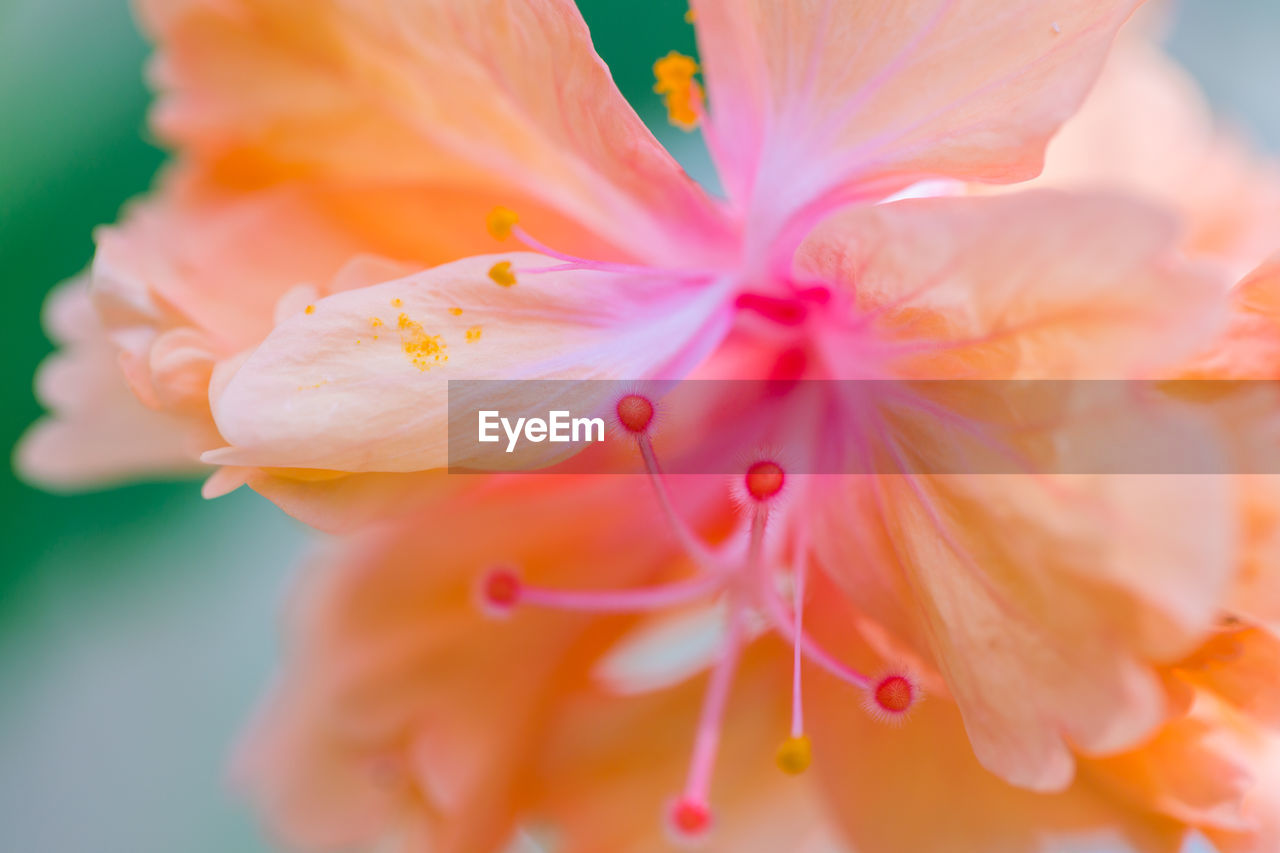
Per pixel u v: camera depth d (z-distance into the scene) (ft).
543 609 0.52
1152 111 0.58
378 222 0.48
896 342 0.43
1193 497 0.39
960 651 0.42
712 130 0.47
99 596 0.62
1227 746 0.44
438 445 0.42
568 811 0.52
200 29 0.48
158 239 0.47
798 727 0.45
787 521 0.48
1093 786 0.45
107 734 0.62
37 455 0.52
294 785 0.54
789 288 0.46
